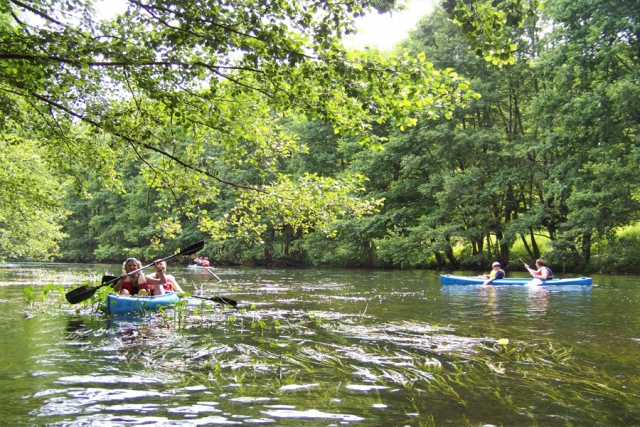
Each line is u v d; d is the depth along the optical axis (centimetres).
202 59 639
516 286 1423
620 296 1134
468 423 302
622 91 1691
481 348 518
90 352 488
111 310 753
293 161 2988
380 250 2461
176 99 639
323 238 2780
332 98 617
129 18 599
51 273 2070
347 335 588
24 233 1548
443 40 2316
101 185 871
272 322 686
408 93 576
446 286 1420
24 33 570
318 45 553
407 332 612
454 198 2217
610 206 1877
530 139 2244
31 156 1177
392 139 2398
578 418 312
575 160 1962
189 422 298
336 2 530
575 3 1891
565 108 1936
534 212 2211
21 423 293
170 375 403
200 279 1666
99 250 3972
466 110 2219
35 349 501
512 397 353
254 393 356
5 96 725
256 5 544
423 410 325
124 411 316
